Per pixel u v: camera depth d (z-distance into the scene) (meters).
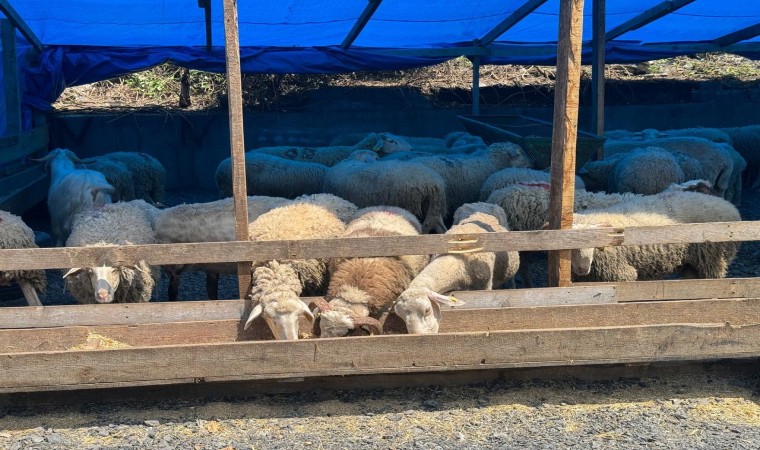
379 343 3.77
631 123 13.87
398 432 3.55
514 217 5.99
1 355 3.59
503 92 15.02
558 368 4.11
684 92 14.80
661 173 7.55
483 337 3.82
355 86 14.53
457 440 3.46
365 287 4.39
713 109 13.91
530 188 6.07
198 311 4.28
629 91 14.71
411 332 4.09
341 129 13.60
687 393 3.97
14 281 5.17
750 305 4.42
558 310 4.34
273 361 3.74
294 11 9.88
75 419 3.72
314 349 3.75
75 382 3.65
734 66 16.05
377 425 3.63
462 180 7.99
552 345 3.86
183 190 12.70
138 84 14.79
